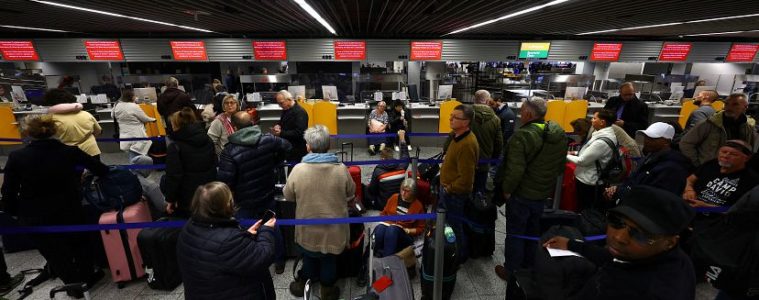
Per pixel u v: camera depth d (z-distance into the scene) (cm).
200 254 145
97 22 779
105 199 258
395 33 1089
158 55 1039
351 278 276
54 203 229
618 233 97
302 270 245
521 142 228
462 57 1108
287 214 277
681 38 1145
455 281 261
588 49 1130
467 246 286
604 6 567
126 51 1021
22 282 269
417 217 211
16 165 214
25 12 614
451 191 261
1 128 644
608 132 296
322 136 217
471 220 292
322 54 1070
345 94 983
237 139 246
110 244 255
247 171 248
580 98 848
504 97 1002
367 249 270
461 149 248
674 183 218
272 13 658
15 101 781
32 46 981
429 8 633
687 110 776
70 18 706
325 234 215
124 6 563
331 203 214
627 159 308
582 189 318
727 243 169
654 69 1349
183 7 582
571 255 179
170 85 435
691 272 96
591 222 242
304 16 709
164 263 253
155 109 693
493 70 1355
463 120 242
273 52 1049
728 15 648
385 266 200
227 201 150
